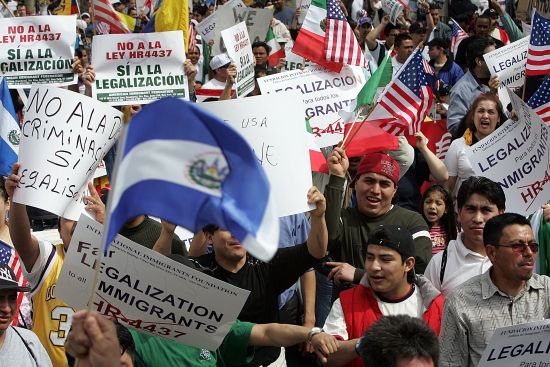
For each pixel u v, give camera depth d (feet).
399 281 17.43
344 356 16.33
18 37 27.66
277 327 16.69
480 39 34.86
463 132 28.55
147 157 10.29
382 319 12.53
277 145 18.49
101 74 26.40
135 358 15.81
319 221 18.19
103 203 20.30
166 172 10.25
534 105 26.94
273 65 44.52
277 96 18.71
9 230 19.74
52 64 27.76
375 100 25.48
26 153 19.44
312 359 20.49
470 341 16.65
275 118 18.56
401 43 43.14
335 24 26.71
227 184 10.08
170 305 15.47
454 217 24.64
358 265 21.42
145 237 19.42
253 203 9.87
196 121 10.12
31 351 16.70
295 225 23.20
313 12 27.07
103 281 15.52
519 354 15.17
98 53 26.37
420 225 21.62
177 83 26.48
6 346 16.33
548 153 23.27
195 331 15.53
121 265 15.40
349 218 21.81
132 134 10.25
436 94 37.60
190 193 10.19
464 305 16.69
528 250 16.29
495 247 16.49
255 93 34.94
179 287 15.37
